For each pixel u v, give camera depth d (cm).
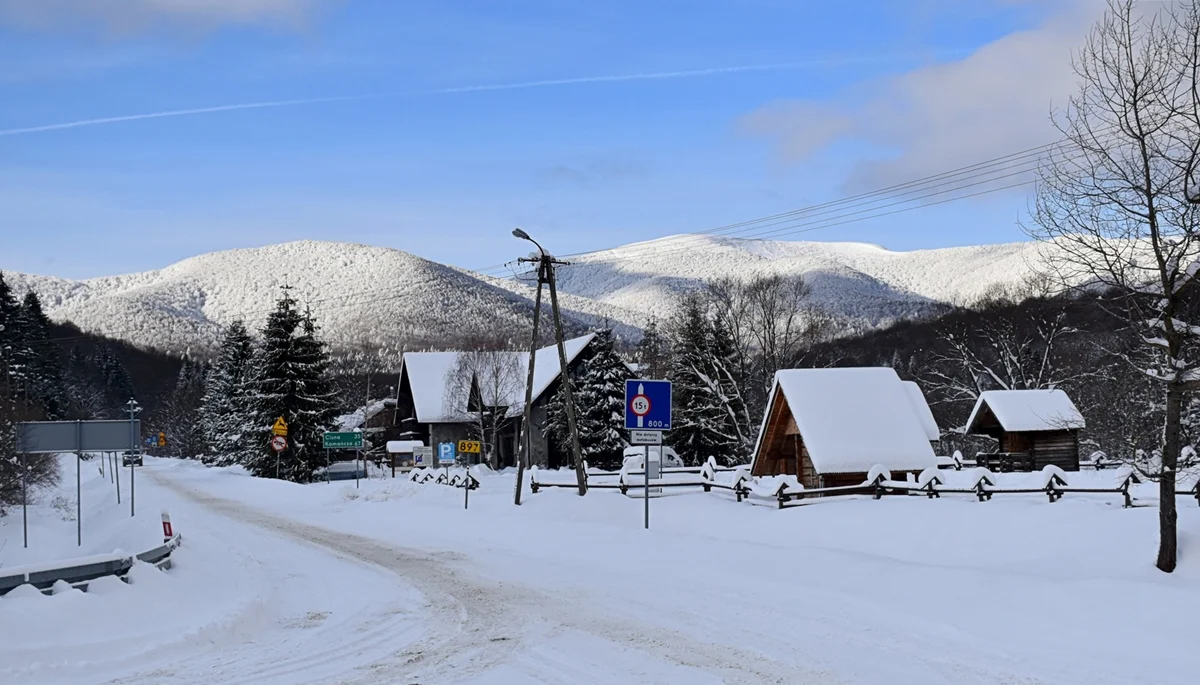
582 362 7038
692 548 1914
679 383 6288
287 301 7194
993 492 2252
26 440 2436
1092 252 1334
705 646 1053
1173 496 1323
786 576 1541
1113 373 2902
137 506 3941
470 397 7100
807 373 3042
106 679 987
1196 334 1284
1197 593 1080
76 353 15688
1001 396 4438
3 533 2827
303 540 2514
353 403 11388
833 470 2731
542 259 3303
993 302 6106
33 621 1121
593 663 998
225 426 9269
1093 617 1074
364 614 1384
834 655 987
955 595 1250
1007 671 900
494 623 1260
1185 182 1230
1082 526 1684
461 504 3456
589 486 3206
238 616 1284
